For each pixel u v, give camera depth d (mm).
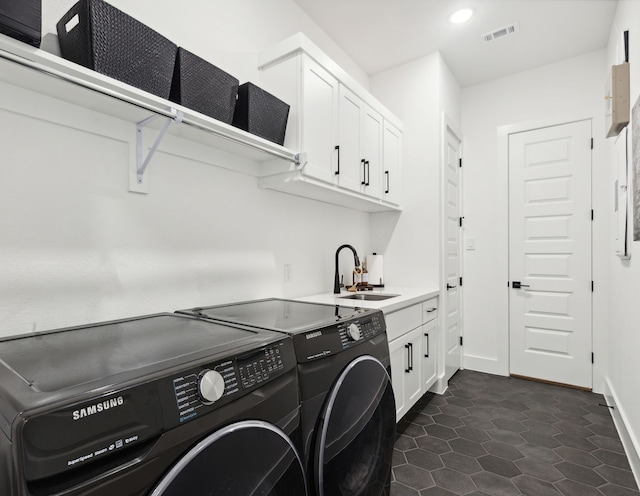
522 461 1894
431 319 2711
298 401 1002
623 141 2061
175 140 1501
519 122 3283
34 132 1108
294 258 2240
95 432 558
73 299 1192
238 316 1375
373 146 2539
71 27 1087
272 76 1928
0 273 1037
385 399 1398
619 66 1980
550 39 2789
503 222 3330
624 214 2055
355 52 2934
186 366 727
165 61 1228
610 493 1641
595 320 2930
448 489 1669
